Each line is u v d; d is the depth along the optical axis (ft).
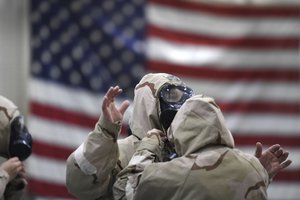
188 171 15.42
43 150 41.60
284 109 46.60
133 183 15.75
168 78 17.80
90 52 43.68
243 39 46.85
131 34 44.57
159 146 16.43
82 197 16.74
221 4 47.11
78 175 16.24
